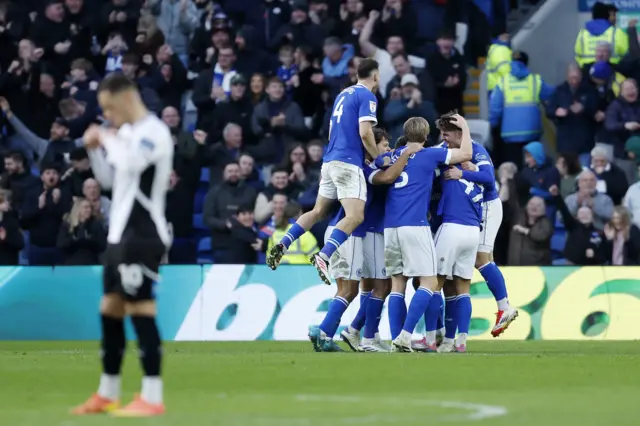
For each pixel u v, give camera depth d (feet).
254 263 187.93
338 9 223.92
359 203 128.88
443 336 139.44
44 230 196.54
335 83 212.23
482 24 228.02
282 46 215.51
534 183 194.70
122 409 67.36
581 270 172.45
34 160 223.10
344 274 131.95
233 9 229.66
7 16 229.25
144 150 67.82
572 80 210.59
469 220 129.80
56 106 223.51
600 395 79.51
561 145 211.82
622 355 122.01
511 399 76.18
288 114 206.18
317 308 171.01
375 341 134.51
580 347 146.00
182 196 198.80
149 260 67.82
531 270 171.94
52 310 177.27
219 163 203.00
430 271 127.24
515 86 211.20
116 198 68.95
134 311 67.62
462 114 216.54
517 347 145.69
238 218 188.03
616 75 212.64
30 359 117.39
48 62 223.30
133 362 107.24
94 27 227.20
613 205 193.06
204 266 173.58
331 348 133.18
